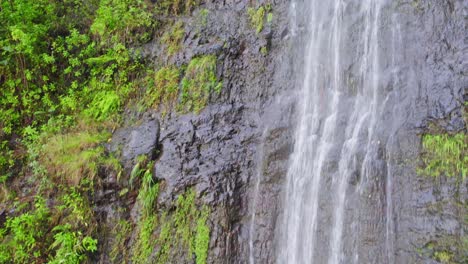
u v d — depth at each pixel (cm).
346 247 423
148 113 582
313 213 457
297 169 489
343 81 487
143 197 516
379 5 476
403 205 398
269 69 554
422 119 412
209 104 558
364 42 481
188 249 489
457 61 408
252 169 513
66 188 520
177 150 537
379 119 439
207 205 500
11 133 572
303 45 542
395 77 442
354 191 430
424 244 376
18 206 518
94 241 493
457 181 375
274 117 525
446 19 426
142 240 502
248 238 486
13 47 575
